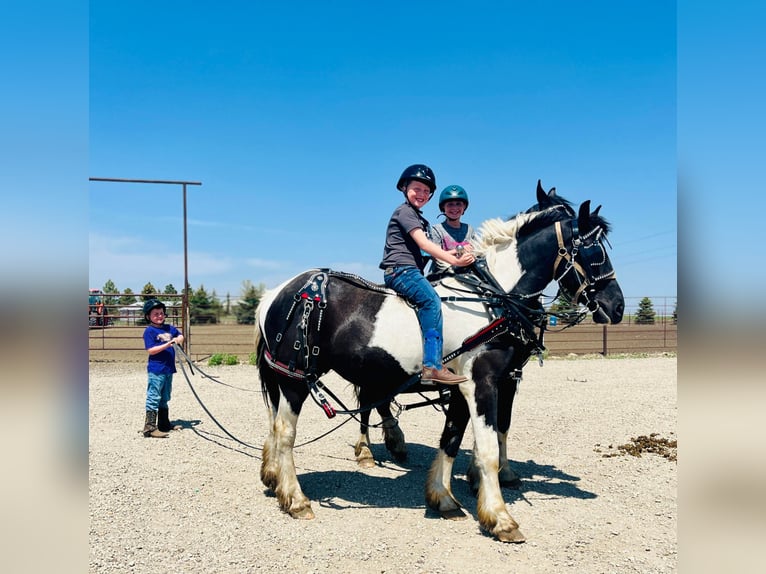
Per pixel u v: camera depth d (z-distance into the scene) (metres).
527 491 5.10
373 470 5.82
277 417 4.67
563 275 4.49
